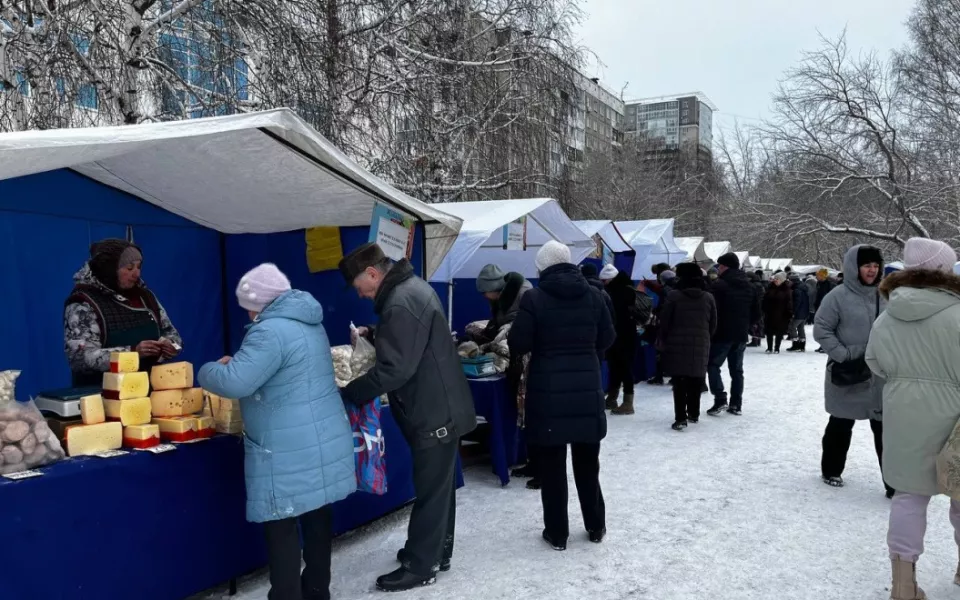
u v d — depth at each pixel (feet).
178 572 8.82
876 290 13.60
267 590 10.15
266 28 20.99
